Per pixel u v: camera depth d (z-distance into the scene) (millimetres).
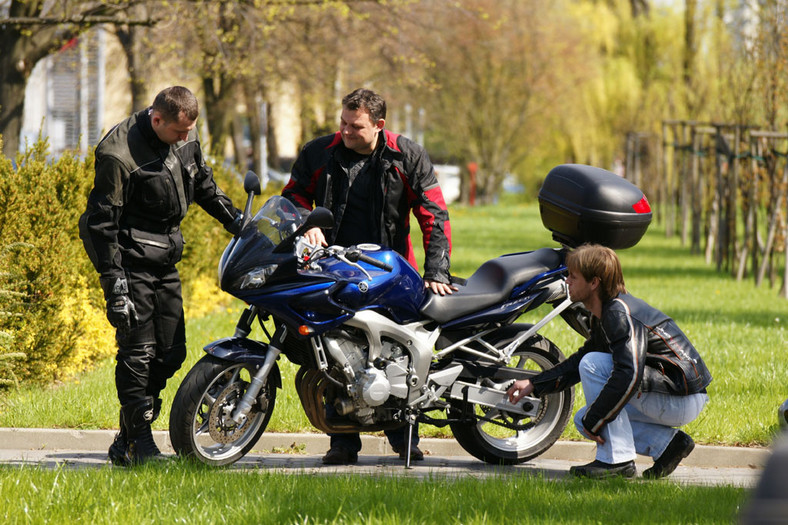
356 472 20094
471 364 20828
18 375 27734
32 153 30266
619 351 18906
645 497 17234
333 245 21047
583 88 142750
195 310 42688
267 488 17125
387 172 20953
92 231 18750
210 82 87375
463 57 137500
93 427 23625
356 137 20484
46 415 23891
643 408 19469
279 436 23203
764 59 62844
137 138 19031
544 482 18438
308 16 84438
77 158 33031
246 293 18828
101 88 114188
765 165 59500
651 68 144250
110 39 108375
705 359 32031
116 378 19938
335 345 19266
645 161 124250
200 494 16688
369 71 100500
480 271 21406
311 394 19672
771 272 57844
